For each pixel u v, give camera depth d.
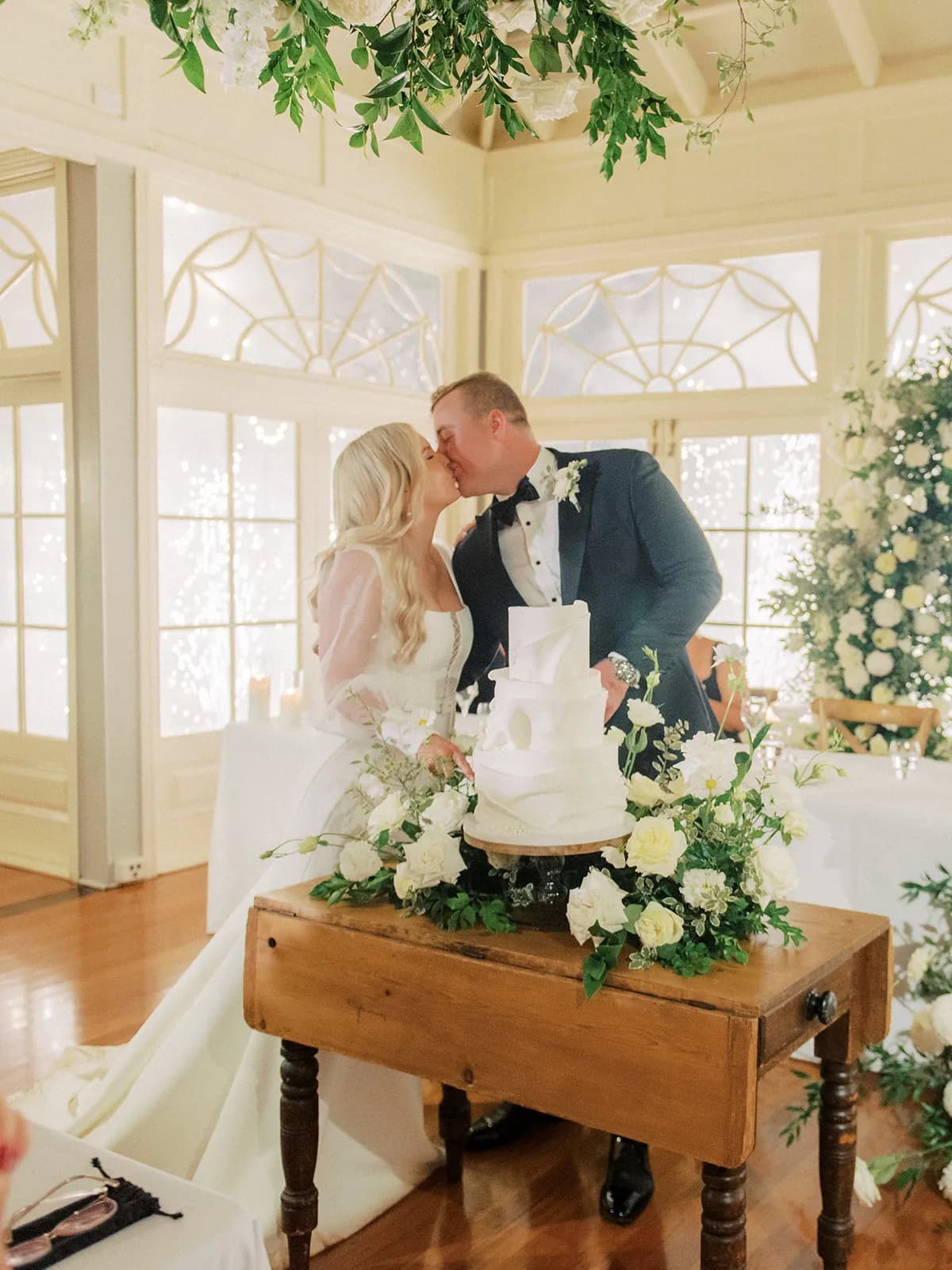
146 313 5.59
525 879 2.23
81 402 5.50
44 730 5.91
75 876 5.66
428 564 2.78
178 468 5.96
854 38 6.18
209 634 6.15
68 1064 3.43
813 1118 3.26
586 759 2.10
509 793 2.10
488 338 7.78
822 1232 2.43
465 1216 2.75
